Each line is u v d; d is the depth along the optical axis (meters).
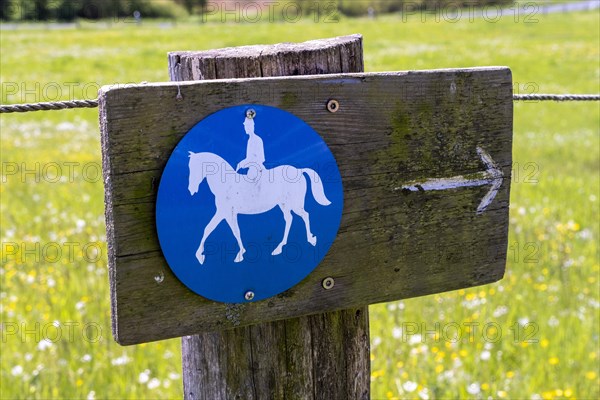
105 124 1.94
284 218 2.14
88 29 42.41
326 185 2.20
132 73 24.72
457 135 2.39
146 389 4.51
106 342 5.07
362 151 2.25
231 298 2.13
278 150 2.11
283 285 2.19
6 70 24.89
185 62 2.27
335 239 2.26
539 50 31.20
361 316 2.54
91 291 5.99
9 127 15.91
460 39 35.34
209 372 2.41
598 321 5.58
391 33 37.59
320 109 2.16
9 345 5.04
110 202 1.97
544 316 5.68
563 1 58.44
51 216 8.42
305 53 2.28
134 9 50.50
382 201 2.31
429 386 4.48
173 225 2.01
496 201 2.49
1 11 49.66
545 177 11.09
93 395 4.30
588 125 17.42
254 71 2.24
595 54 29.89
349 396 2.55
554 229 8.09
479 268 2.52
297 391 2.45
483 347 5.15
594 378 4.71
